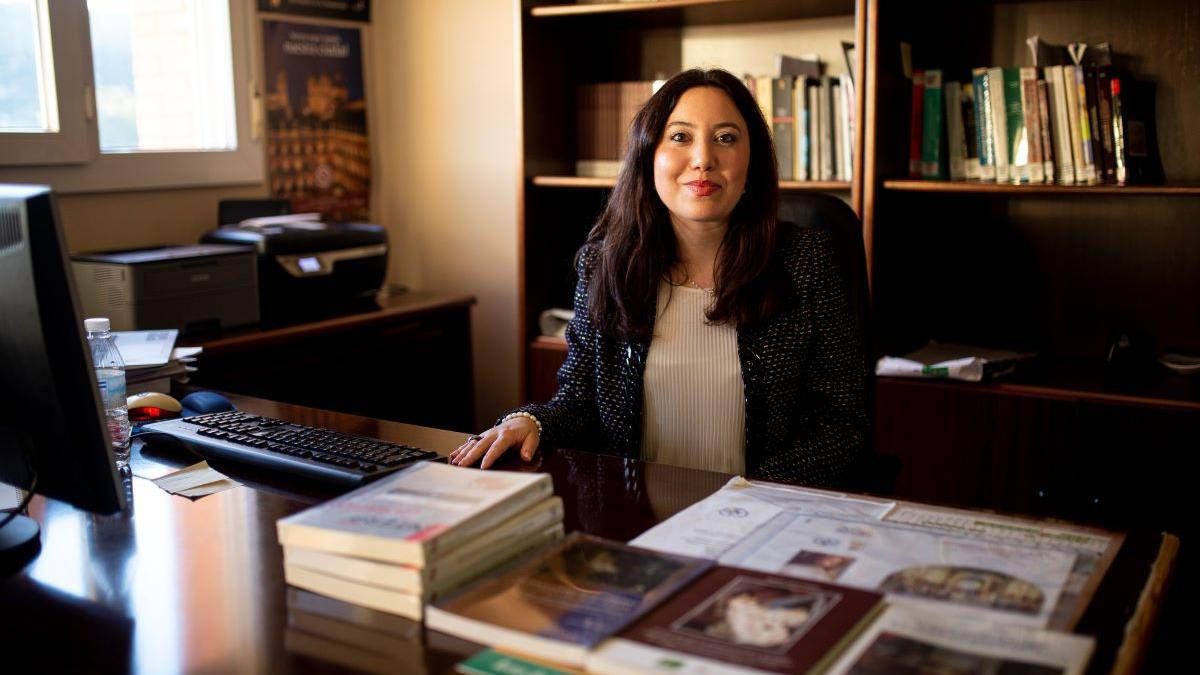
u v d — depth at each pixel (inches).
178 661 35.0
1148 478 89.6
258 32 125.5
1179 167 99.1
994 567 40.0
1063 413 91.7
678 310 68.6
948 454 97.1
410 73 139.6
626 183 69.2
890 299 102.6
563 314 117.9
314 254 110.7
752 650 32.6
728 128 65.1
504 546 40.6
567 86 120.1
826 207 74.1
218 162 122.0
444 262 141.7
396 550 37.2
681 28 121.2
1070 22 101.4
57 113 105.3
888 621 35.0
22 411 45.8
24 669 34.7
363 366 113.2
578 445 66.5
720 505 48.3
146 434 60.3
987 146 97.9
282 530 39.8
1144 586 38.5
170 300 95.9
